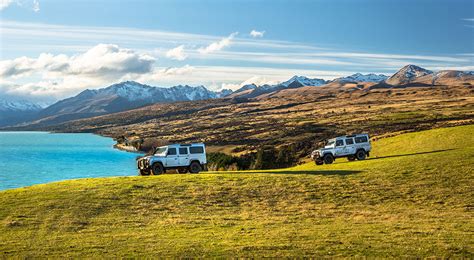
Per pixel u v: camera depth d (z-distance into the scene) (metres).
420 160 42.53
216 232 23.42
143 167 43.09
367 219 26.03
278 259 18.56
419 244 20.30
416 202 30.11
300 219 26.41
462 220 25.16
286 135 154.38
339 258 18.58
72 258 19.17
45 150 198.00
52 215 26.70
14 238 22.59
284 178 36.88
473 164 38.97
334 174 38.53
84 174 100.38
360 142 54.97
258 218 26.69
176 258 18.95
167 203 29.95
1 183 87.06
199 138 192.50
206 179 36.41
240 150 125.44
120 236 22.81
